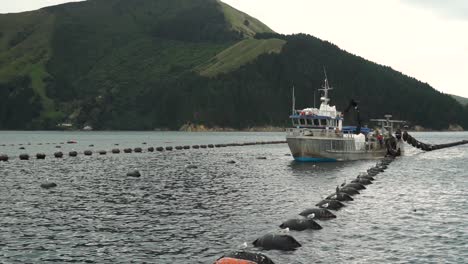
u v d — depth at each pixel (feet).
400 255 72.02
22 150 361.10
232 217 99.45
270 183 157.79
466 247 76.48
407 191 137.39
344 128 289.74
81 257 71.92
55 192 135.95
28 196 128.26
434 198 124.36
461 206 112.16
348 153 254.88
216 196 128.26
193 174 186.19
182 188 144.46
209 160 263.29
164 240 81.10
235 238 82.07
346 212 103.86
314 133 247.29
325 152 245.86
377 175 184.03
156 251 74.79
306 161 245.65
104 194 131.75
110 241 80.59
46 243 79.51
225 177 175.73
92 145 448.65
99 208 109.91
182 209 108.47
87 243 79.41
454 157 297.94
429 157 297.53
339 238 81.25
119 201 119.65
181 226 91.15
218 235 84.23
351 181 159.74
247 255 63.62
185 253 73.67
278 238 75.82
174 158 278.26
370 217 98.63
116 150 326.03
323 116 253.65
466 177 177.78
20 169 205.87
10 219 97.86
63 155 296.10
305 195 130.72
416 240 80.43
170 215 101.55
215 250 75.10
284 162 248.93
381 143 289.53
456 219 97.19
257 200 121.60
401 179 169.99
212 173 190.60
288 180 166.71
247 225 91.86
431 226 90.79
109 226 91.35
